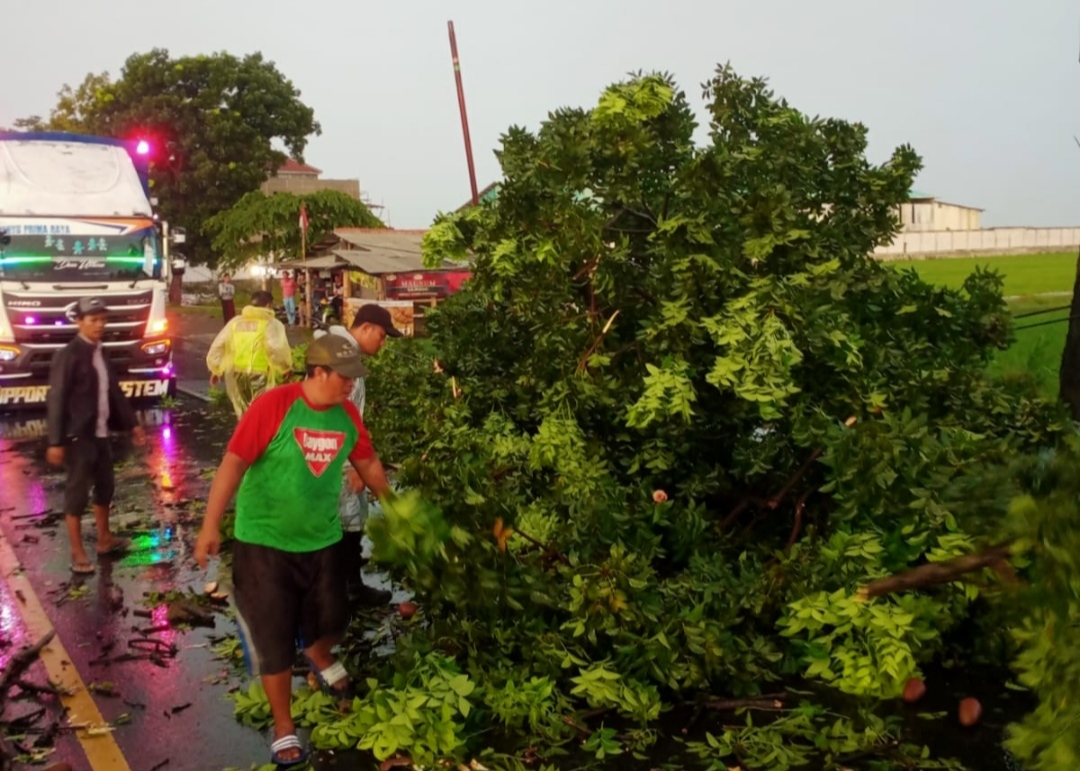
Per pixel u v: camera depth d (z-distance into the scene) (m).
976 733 4.14
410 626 5.34
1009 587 2.69
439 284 23.80
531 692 4.22
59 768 3.66
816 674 4.64
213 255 46.31
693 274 5.30
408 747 3.90
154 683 4.86
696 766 3.94
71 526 6.60
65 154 14.25
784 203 5.45
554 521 5.12
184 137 45.56
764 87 6.57
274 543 3.98
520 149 6.39
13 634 5.52
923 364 5.98
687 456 5.72
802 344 5.21
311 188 71.75
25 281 13.28
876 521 4.83
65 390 6.51
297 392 3.99
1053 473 2.65
